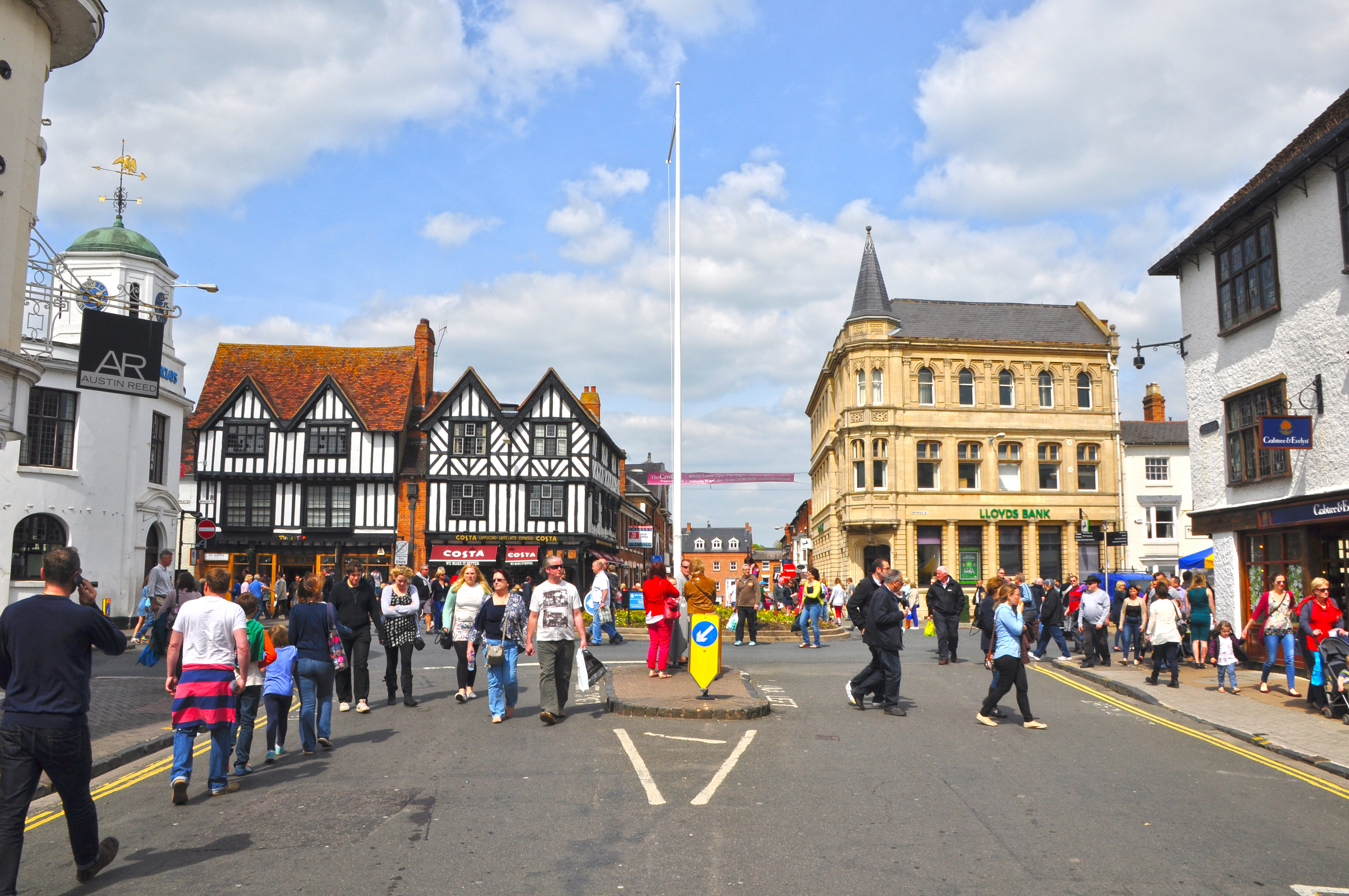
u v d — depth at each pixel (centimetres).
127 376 1555
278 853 589
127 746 923
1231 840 640
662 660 1398
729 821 656
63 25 1355
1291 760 932
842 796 731
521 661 1716
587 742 936
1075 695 1354
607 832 629
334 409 3962
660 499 7688
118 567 2242
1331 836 658
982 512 3928
